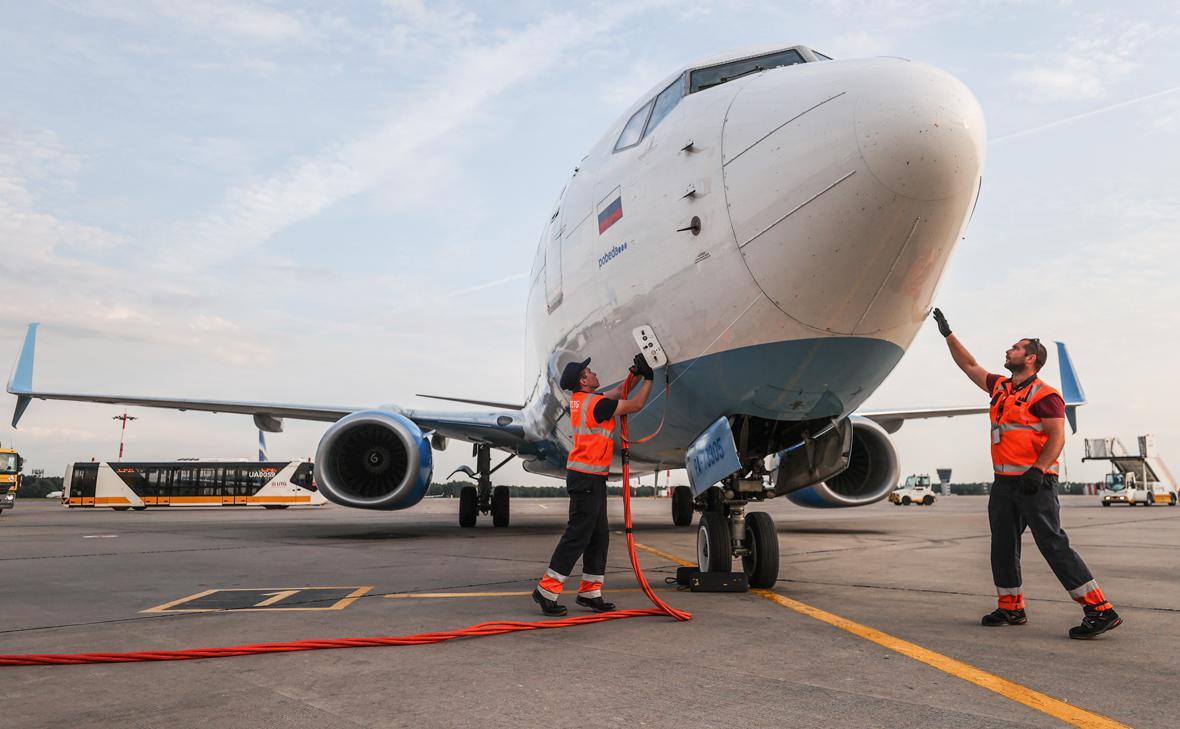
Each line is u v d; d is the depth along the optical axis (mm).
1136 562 9055
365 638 4480
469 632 4621
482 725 2877
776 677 3570
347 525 19688
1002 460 4984
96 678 3625
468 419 14805
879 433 11773
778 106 5664
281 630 4820
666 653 4098
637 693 3305
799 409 6305
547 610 5309
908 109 4957
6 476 31672
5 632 4824
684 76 7137
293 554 10438
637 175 6926
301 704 3174
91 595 6496
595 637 4562
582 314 7969
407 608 5664
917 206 4996
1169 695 3264
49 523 21547
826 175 5141
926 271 5383
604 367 7621
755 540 6680
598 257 7520
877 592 6461
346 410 15125
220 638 4586
